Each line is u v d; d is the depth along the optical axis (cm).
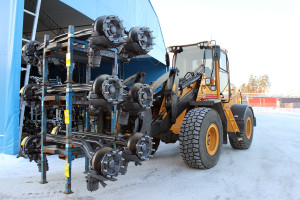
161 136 501
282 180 396
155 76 1499
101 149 286
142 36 325
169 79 459
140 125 380
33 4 909
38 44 396
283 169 458
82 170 436
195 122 433
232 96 702
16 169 438
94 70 1450
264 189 358
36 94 399
